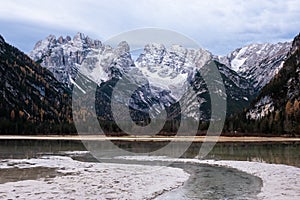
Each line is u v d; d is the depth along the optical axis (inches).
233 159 1756.9
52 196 808.3
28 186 930.7
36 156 1930.4
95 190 885.2
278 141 3521.2
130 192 871.7
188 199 826.2
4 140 3619.6
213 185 1017.5
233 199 824.9
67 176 1125.7
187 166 1478.8
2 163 1542.8
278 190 927.0
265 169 1339.8
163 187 957.8
